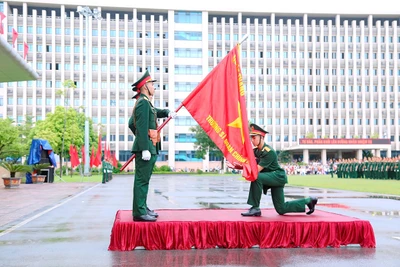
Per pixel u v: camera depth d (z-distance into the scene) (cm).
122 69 7150
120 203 1372
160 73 7244
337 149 6962
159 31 7275
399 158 3312
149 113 659
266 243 629
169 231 622
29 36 6831
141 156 639
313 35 7444
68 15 7281
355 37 7481
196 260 551
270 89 7444
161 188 2347
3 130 3484
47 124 4462
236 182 3284
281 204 715
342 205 1288
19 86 6819
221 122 683
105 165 3005
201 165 7256
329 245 638
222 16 7625
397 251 612
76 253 596
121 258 563
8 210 1166
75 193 1864
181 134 7238
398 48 7512
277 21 7781
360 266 525
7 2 6688
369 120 7475
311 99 7469
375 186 2373
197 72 7350
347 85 7456
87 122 4109
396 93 7456
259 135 725
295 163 6450
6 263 540
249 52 7431
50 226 859
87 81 4100
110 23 7131
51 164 3052
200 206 1265
